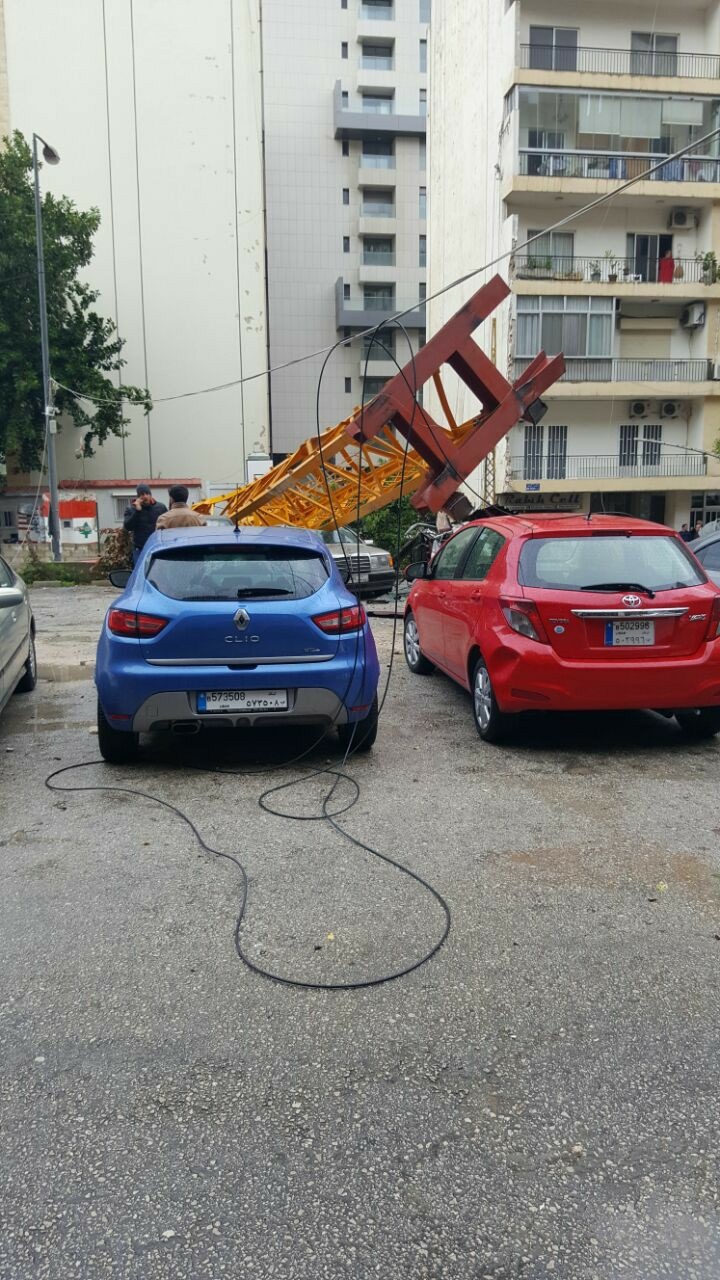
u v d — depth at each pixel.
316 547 5.71
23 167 33.00
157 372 38.91
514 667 5.60
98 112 38.06
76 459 38.38
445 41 37.66
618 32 29.64
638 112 29.20
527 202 29.95
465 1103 2.45
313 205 53.62
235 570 5.43
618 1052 2.67
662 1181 2.17
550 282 29.52
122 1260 1.95
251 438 39.56
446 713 7.04
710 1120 2.38
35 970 3.12
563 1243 2.00
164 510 12.34
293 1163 2.23
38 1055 2.65
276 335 53.62
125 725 5.22
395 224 53.34
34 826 4.53
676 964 3.17
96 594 18.16
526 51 28.92
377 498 14.20
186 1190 2.14
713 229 30.20
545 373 10.75
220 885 3.82
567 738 6.29
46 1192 2.13
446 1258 1.96
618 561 5.78
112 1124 2.36
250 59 38.66
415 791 5.09
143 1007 2.90
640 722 6.77
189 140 38.56
